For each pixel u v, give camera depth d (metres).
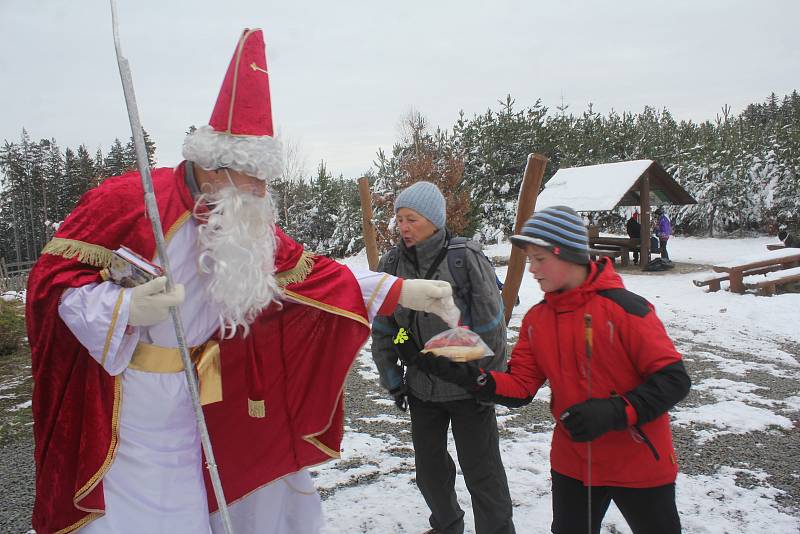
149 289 1.92
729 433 4.92
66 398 2.04
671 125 36.62
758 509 3.54
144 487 2.09
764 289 11.53
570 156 29.03
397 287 2.59
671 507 2.19
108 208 2.05
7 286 17.22
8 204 50.88
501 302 2.87
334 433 2.68
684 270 16.62
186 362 2.00
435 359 2.45
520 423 5.30
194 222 2.17
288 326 2.57
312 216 29.27
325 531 3.33
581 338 2.26
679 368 2.09
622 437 2.19
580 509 2.32
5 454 4.87
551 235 2.28
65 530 2.03
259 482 2.52
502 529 2.80
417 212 2.82
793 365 7.24
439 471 2.94
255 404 2.40
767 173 25.44
